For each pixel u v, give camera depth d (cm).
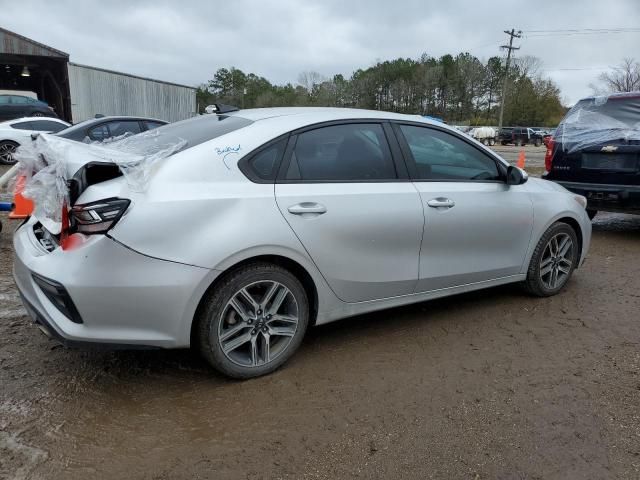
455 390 302
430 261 363
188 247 267
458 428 266
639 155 623
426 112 8906
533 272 433
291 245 297
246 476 229
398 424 269
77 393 288
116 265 255
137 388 295
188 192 273
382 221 331
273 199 294
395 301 358
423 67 9006
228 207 280
